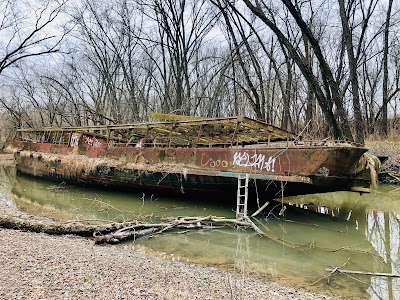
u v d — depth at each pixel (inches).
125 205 499.2
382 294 217.9
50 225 325.4
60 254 237.8
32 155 757.3
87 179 602.2
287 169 362.0
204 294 184.4
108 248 291.3
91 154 612.7
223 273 241.8
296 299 194.5
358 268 268.8
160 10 893.8
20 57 630.5
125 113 1384.1
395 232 375.2
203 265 264.4
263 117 758.5
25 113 1427.2
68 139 745.6
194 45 936.9
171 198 501.7
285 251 305.9
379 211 462.9
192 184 449.7
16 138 912.3
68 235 326.0
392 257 295.7
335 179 352.8
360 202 513.7
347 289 225.3
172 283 200.8
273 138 518.3
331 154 335.3
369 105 1243.2
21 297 154.9
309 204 509.0
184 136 575.5
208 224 378.3
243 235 347.9
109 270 212.4
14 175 909.8
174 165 468.8
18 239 272.5
